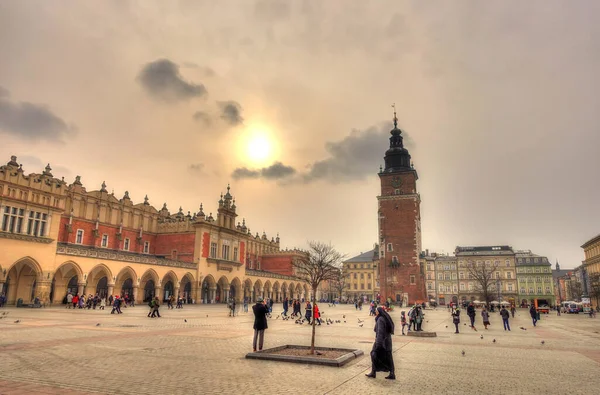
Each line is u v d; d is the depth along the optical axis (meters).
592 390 10.66
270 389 10.06
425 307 89.69
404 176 100.50
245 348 17.03
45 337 18.91
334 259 62.06
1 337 18.61
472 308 32.62
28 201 45.59
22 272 49.22
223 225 80.50
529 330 31.91
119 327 25.00
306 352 15.81
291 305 79.31
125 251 71.81
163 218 79.56
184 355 14.89
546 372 13.14
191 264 70.12
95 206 67.00
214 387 10.14
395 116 110.19
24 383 10.05
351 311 61.16
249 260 107.19
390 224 98.38
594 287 87.06
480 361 15.35
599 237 93.62
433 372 12.89
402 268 95.06
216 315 40.38
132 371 11.80
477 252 127.88
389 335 11.95
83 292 49.19
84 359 13.55
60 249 47.69
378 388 10.46
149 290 69.69
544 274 125.62
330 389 10.22
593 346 20.77
